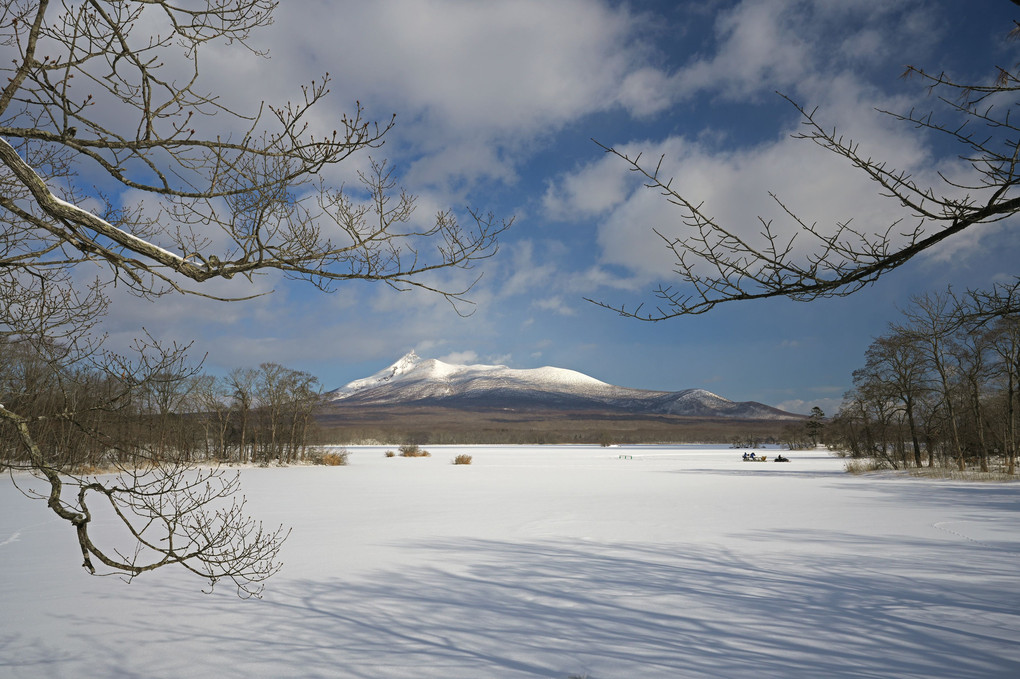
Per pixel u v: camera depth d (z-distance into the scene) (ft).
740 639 23.21
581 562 37.24
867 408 146.30
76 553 40.01
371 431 589.73
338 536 46.91
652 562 37.14
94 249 10.91
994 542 43.11
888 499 74.23
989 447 140.05
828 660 20.92
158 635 23.94
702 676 19.65
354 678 19.67
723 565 36.24
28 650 22.33
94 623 25.46
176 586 31.60
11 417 11.10
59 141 10.53
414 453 249.96
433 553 40.16
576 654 21.76
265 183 10.72
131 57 10.41
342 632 24.27
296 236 10.97
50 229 10.89
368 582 32.30
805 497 77.71
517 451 340.39
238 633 24.14
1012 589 29.96
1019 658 20.90
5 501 68.59
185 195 10.79
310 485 98.17
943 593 29.30
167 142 10.57
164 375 13.25
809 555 38.99
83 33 10.30
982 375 114.83
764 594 29.53
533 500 74.64
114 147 10.55
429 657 21.53
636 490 89.81
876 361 128.77
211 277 11.04
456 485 99.45
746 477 121.08
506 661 21.13
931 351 115.44
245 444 169.58
